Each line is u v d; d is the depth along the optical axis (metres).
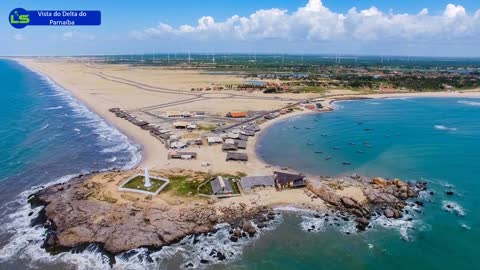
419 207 67.50
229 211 62.28
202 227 57.75
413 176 82.94
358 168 87.50
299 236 56.94
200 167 82.62
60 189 69.12
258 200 66.50
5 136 109.44
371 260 51.66
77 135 113.00
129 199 63.56
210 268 49.25
